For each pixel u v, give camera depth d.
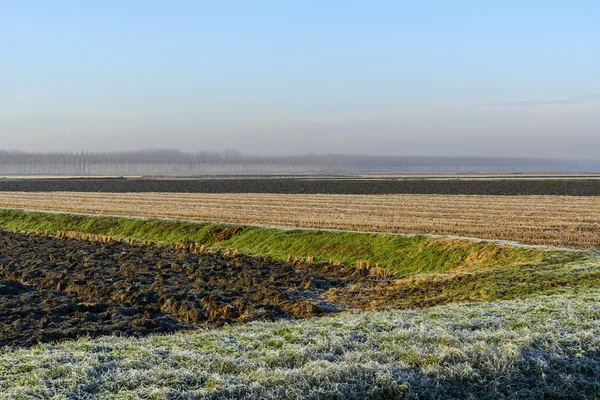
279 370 14.77
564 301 23.64
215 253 46.88
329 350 16.86
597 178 175.38
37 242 52.25
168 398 13.28
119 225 60.88
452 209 67.94
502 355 16.03
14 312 26.36
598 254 37.16
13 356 16.86
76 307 27.66
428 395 14.45
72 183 152.00
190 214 64.50
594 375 15.86
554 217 58.44
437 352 16.14
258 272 38.62
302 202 80.81
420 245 43.22
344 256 44.12
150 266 40.38
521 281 30.80
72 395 13.31
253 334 19.31
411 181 148.75
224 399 13.39
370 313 23.64
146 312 27.30
